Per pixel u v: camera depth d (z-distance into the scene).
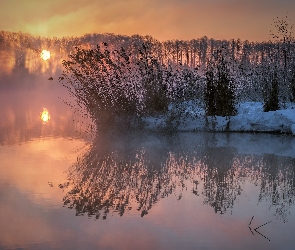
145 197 6.50
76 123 15.71
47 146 10.77
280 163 9.01
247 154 9.97
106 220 5.43
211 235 4.93
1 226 5.18
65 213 5.68
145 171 8.24
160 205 6.09
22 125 14.89
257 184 7.34
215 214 5.69
